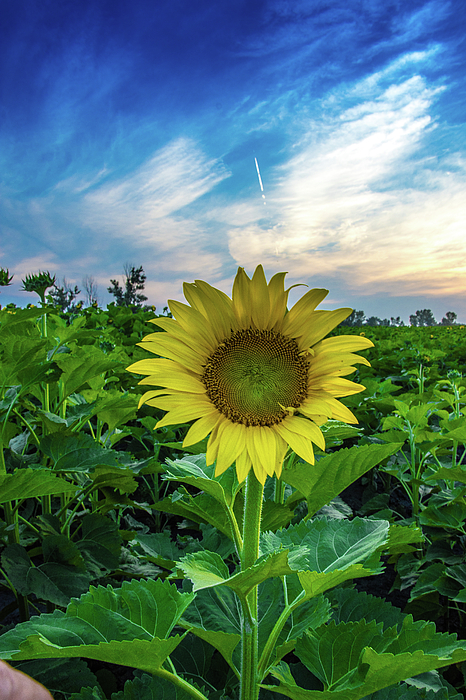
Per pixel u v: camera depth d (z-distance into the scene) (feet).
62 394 3.36
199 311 1.60
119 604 1.66
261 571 1.35
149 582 1.72
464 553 3.37
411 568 3.47
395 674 1.44
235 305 1.61
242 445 1.48
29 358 2.85
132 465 3.63
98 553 2.88
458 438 3.51
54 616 1.62
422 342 14.29
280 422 1.53
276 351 1.55
